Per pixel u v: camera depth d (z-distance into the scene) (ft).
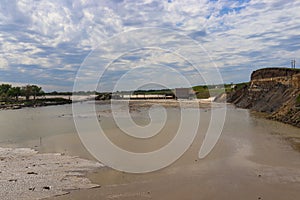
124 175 57.06
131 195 46.68
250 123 129.39
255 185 49.29
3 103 360.28
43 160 69.05
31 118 184.55
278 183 50.01
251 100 241.96
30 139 99.04
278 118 138.82
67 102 417.69
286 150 73.41
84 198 45.83
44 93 459.32
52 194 47.57
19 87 420.77
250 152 72.08
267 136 93.86
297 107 129.18
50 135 106.01
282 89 192.85
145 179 54.39
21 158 71.51
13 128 130.82
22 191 48.88
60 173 58.59
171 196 45.80
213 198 44.50
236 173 55.98
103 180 54.24
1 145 89.56
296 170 56.95
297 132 101.50
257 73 267.39
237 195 45.32
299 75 168.66
